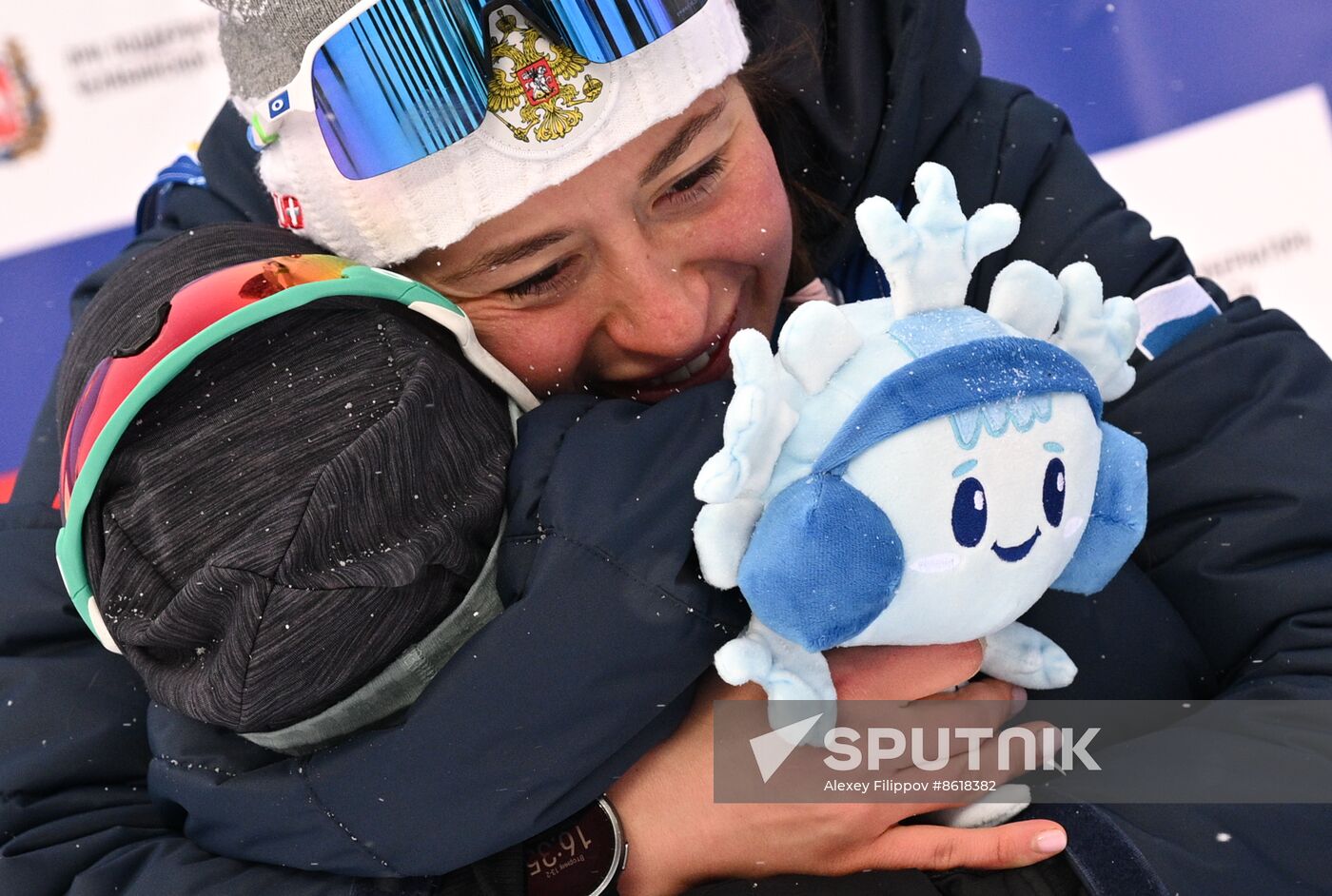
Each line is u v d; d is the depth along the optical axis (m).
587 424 0.96
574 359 1.08
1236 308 1.32
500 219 0.97
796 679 0.84
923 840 0.99
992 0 2.33
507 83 0.93
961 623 0.83
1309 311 2.19
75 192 2.29
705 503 0.91
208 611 0.83
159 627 0.84
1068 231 1.33
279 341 0.89
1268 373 1.23
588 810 1.01
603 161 0.96
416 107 0.92
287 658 0.83
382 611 0.85
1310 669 1.09
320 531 0.82
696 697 1.04
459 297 1.04
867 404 0.77
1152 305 1.28
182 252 0.97
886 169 1.30
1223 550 1.17
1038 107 1.41
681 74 0.96
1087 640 1.09
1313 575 1.13
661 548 0.90
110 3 2.30
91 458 0.85
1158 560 1.21
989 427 0.77
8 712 1.12
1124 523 0.88
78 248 2.29
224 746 0.99
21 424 2.21
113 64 2.31
